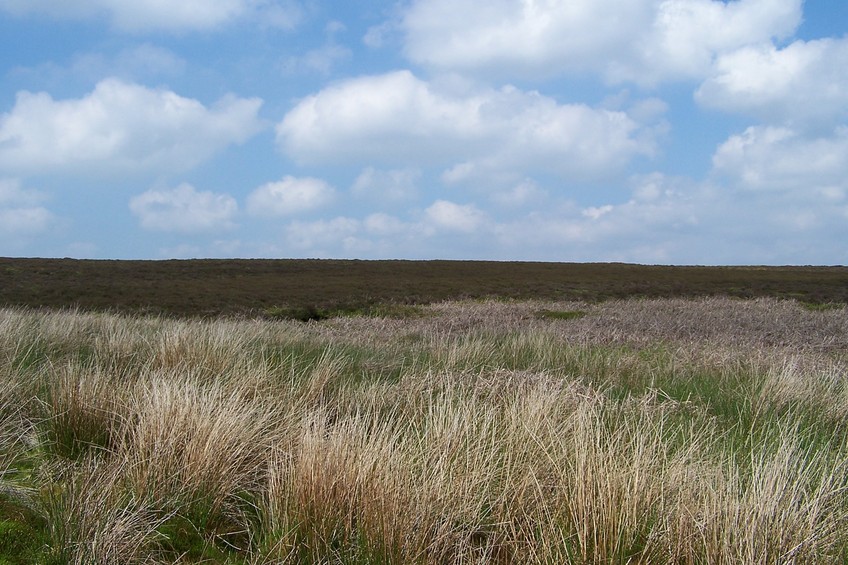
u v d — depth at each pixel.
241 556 3.30
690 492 3.29
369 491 3.30
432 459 3.78
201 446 3.91
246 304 32.31
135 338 8.71
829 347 13.28
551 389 5.42
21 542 3.06
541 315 23.61
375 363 8.51
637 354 10.68
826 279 51.19
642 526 3.17
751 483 3.48
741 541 2.81
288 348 9.41
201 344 7.51
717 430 5.33
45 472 3.92
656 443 4.04
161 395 4.61
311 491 3.37
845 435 5.20
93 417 4.68
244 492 3.93
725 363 9.17
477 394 5.81
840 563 2.98
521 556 3.14
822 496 3.24
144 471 3.76
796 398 6.55
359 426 4.10
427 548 3.05
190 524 3.52
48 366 6.56
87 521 3.15
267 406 5.06
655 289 43.66
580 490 3.17
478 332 15.95
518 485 3.60
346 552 3.14
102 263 56.38
